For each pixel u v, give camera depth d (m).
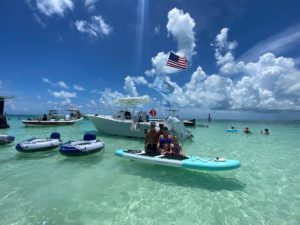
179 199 4.67
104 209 4.15
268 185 5.67
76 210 4.09
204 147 12.01
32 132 17.83
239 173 6.71
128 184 5.50
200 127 33.44
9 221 3.65
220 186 5.50
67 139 13.69
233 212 4.14
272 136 19.80
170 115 13.06
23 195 4.71
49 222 3.65
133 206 4.30
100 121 14.70
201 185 5.52
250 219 3.89
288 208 4.34
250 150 11.27
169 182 5.69
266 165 7.89
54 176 6.03
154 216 3.92
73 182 5.57
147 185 5.45
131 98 14.14
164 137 7.27
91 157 8.29
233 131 24.39
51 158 8.00
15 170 6.54
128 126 13.59
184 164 6.04
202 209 4.23
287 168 7.46
